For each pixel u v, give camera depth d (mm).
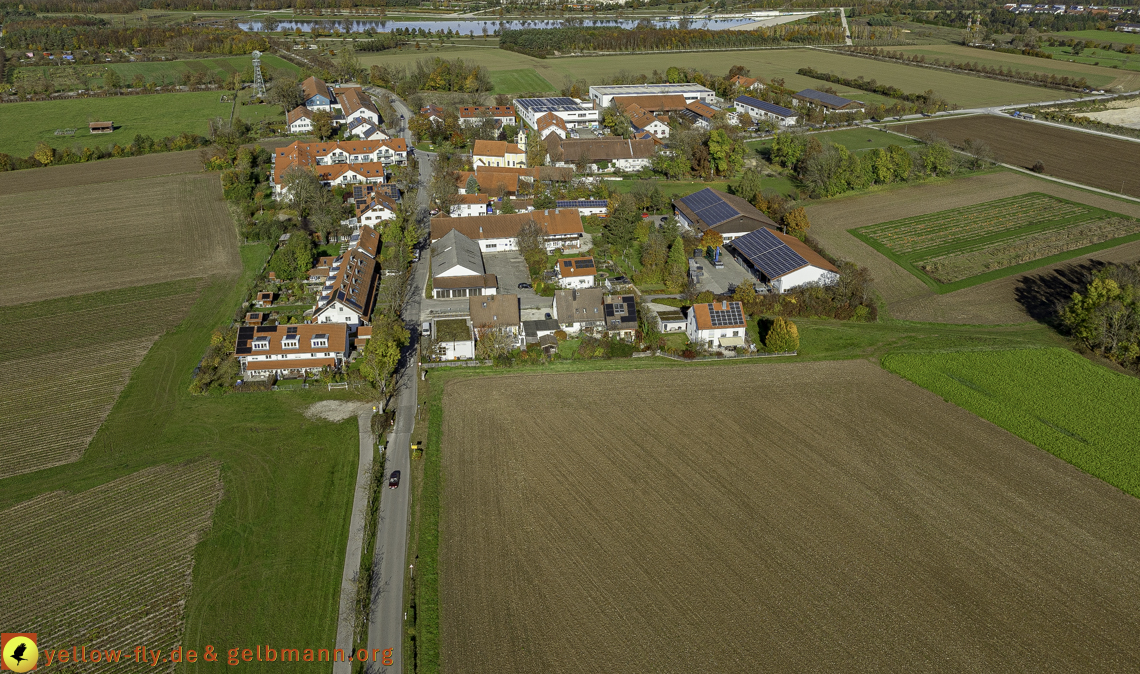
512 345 110562
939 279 135875
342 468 86250
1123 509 79062
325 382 102625
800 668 61688
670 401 98438
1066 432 91500
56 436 92250
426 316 121188
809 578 70500
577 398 99125
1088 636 64688
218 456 88438
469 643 64062
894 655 62875
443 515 78688
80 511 79812
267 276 134250
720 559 72625
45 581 71062
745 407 97062
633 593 68812
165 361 108625
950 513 78625
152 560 73438
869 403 97875
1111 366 106625
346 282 119250
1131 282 115938
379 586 70250
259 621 66750
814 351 111250
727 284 132125
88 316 121875
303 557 73688
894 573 71125
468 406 97500
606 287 130500
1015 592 69062
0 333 116625
